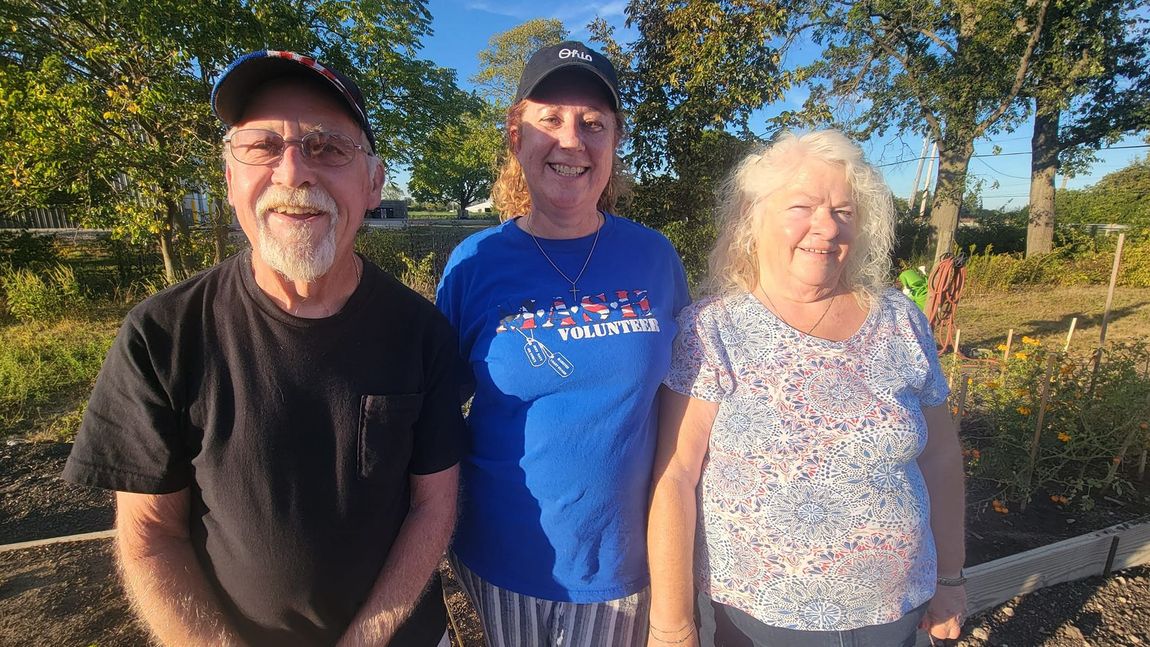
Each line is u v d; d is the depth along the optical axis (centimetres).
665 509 154
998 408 390
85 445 124
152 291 1080
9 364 597
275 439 127
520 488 156
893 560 146
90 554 308
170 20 804
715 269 179
